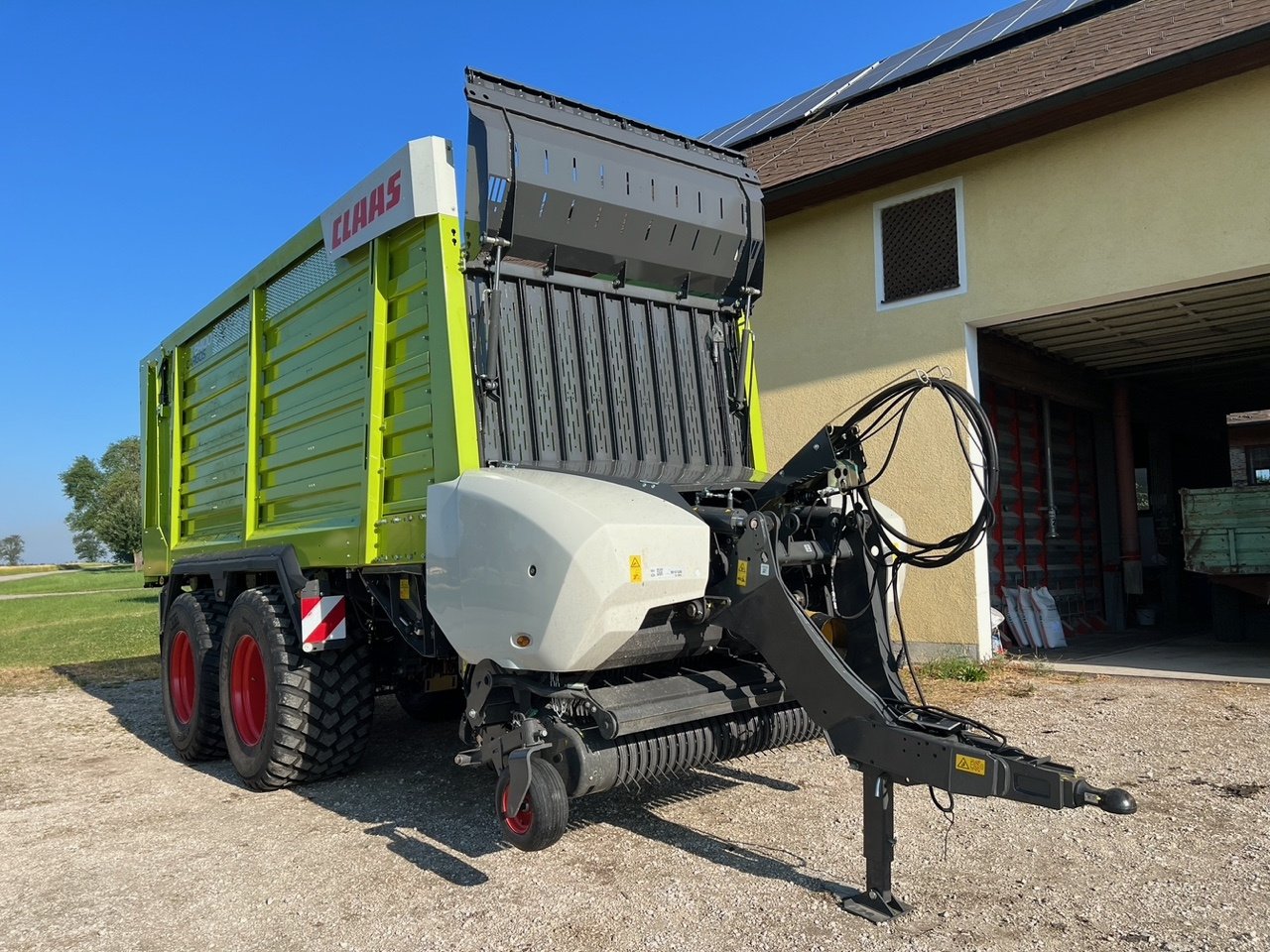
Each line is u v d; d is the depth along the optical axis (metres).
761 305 9.75
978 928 2.98
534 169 4.03
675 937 2.97
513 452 4.02
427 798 4.72
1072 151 7.62
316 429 4.96
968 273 8.22
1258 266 6.73
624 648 3.47
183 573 6.49
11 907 3.44
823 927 3.01
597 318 4.46
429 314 4.04
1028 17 10.45
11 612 22.16
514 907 3.26
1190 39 6.79
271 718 4.77
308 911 3.30
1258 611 10.21
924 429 8.39
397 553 4.12
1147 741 5.32
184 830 4.34
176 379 7.18
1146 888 3.28
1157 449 13.58
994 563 9.54
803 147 9.85
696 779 4.78
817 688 3.21
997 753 2.80
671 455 4.65
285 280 5.47
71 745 6.57
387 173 4.25
